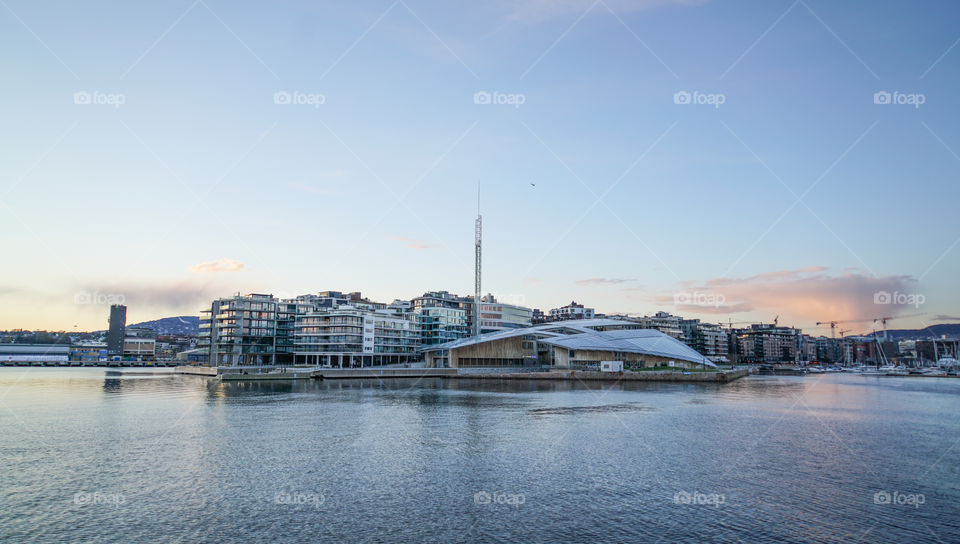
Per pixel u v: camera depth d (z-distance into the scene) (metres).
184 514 35.47
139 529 32.88
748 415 83.69
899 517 35.72
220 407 89.12
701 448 56.62
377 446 56.56
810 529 33.62
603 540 31.75
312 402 97.75
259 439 59.94
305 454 52.59
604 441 60.00
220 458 50.66
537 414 82.12
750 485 42.78
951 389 165.12
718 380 163.62
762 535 32.62
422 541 31.48
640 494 40.22
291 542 31.17
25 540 31.14
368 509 36.66
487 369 188.25
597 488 41.69
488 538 31.94
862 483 43.66
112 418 75.56
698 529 33.47
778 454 54.09
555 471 46.66
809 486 42.69
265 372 171.62
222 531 32.69
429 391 124.25
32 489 40.47
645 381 164.88
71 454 52.00
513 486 42.09
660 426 70.88
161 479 43.34
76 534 32.06
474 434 63.94
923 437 65.50
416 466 48.19
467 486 42.03
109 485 41.59
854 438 64.00
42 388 131.12
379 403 96.62
